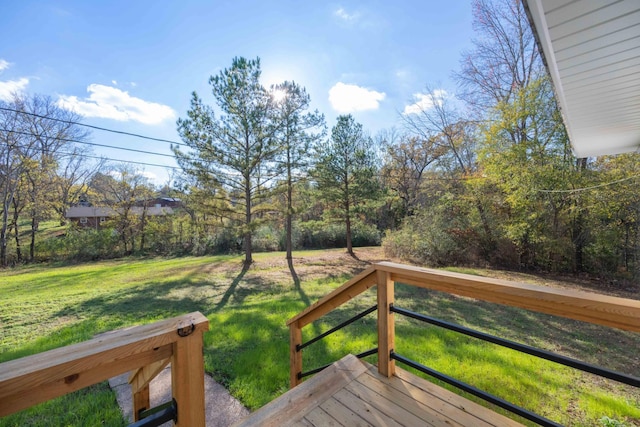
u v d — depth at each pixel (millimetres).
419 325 4184
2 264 11734
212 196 8836
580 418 2189
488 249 9422
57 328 4414
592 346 3668
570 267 8078
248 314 4707
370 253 12594
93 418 2262
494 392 2492
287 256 10867
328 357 3086
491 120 9164
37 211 13266
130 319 4781
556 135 7938
